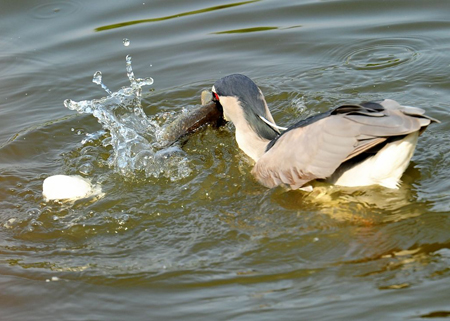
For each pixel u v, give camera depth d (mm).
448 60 16391
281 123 14953
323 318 8797
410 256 9938
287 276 9734
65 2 20500
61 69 17500
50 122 15453
